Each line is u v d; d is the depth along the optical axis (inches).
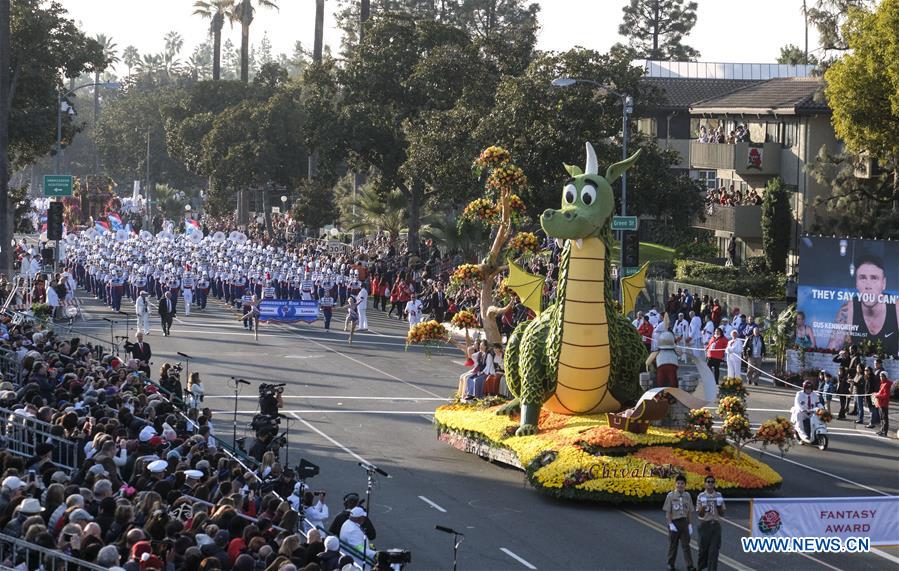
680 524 765.3
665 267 2347.4
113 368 1067.3
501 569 761.6
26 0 2496.3
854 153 2069.4
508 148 2187.5
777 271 2228.1
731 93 2672.2
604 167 2107.5
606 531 859.4
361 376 1524.4
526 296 1093.8
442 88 2615.7
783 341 1565.0
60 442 769.6
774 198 2207.2
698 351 1615.4
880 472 1079.0
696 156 2556.6
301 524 742.5
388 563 635.5
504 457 1019.9
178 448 784.3
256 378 1480.1
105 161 5423.2
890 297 1473.9
